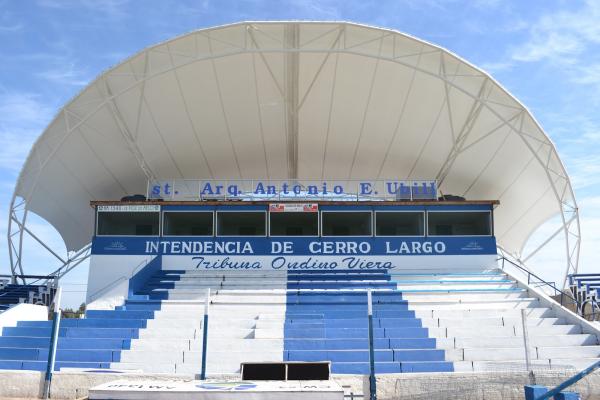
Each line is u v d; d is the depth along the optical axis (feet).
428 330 68.44
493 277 89.51
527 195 116.47
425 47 93.97
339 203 93.86
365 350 62.85
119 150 113.39
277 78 104.37
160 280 88.22
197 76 102.73
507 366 57.11
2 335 67.87
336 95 107.96
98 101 100.94
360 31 93.35
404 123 112.57
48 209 116.78
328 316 74.54
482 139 109.60
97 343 64.44
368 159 123.34
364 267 92.58
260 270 92.27
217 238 93.50
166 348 64.18
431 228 97.19
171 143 116.06
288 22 90.94
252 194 101.09
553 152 98.99
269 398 35.47
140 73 98.78
